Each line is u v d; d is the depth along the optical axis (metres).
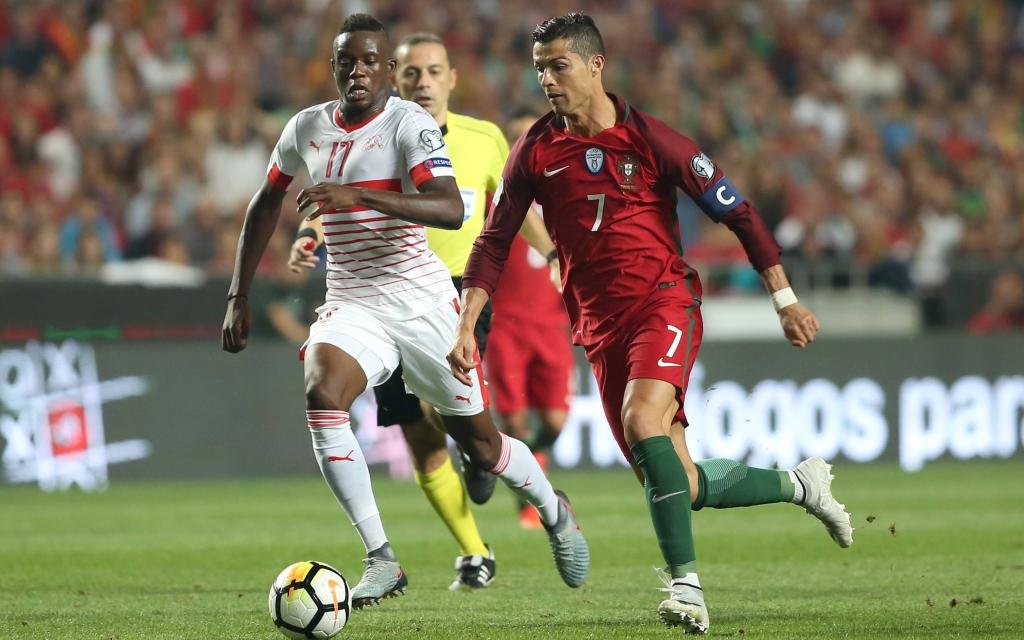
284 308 44.94
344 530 31.03
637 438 17.22
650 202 18.00
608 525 31.23
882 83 74.12
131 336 43.38
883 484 41.09
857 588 21.39
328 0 67.19
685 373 17.78
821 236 56.31
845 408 47.84
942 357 48.56
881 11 77.56
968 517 32.22
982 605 19.31
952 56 76.00
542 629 17.56
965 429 48.78
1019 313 51.03
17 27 61.66
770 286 17.92
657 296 17.94
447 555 26.61
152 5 64.00
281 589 16.77
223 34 63.16
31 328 42.31
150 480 43.44
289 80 63.44
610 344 18.12
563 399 31.03
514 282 30.42
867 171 65.75
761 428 47.09
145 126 58.22
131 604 20.38
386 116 19.25
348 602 16.94
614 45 70.25
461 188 24.27
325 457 18.67
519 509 31.41
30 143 57.38
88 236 48.00
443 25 67.75
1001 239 59.06
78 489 42.22
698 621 16.67
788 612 18.83
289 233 49.94
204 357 44.00
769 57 73.12
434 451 21.83
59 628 17.97
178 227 51.09
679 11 74.25
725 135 65.56
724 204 17.77
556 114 18.36
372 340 19.34
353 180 19.22
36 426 42.12
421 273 19.59
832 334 48.03
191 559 26.31
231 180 55.66
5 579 23.66
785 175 61.84
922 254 58.25
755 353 47.12
